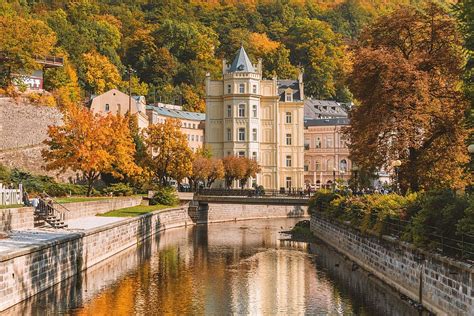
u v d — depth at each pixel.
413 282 31.33
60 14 158.50
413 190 46.72
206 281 39.53
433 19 47.25
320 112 145.75
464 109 42.06
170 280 39.75
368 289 36.25
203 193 93.38
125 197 77.56
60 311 29.67
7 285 28.52
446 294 26.53
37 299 31.81
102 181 86.94
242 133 112.38
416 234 29.72
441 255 27.02
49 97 84.38
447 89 45.19
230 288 37.25
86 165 69.94
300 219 103.69
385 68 44.66
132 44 178.25
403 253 33.09
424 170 46.34
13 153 74.31
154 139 90.44
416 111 43.72
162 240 65.38
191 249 56.88
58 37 147.12
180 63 179.88
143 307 31.80
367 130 46.66
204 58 181.62
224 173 100.88
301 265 46.53
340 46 188.62
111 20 184.25
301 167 115.88
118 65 163.88
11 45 83.19
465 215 26.19
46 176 72.31
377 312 30.20
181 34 182.75
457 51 45.16
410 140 44.84
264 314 30.75
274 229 81.06
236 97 112.19
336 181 92.25
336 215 55.25
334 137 126.88
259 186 103.75
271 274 42.34
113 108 121.94
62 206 53.66
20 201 47.75
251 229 81.12
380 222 37.38
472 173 38.38
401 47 48.78
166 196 87.19
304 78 176.00
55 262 35.19
